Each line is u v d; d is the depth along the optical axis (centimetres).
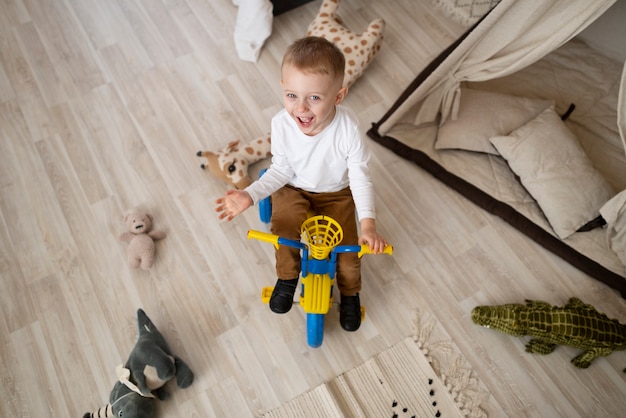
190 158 187
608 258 162
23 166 183
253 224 173
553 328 141
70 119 195
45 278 161
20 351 149
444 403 143
